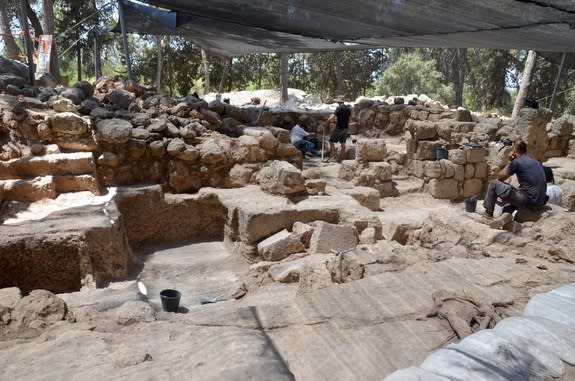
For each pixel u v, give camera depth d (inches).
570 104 952.9
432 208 360.8
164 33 435.5
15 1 797.2
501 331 98.4
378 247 177.3
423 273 145.9
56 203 220.7
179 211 268.8
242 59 1146.7
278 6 213.8
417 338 107.8
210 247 263.1
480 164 392.8
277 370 91.5
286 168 261.9
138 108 309.7
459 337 107.1
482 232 190.2
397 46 290.5
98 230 195.2
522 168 215.5
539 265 153.1
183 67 1071.6
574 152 445.4
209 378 87.5
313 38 318.0
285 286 196.5
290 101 719.7
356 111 610.9
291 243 219.6
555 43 205.8
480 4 153.8
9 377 88.8
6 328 110.2
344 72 1148.5
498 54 1023.6
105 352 99.6
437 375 81.3
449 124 435.2
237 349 99.0
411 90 1034.1
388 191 381.7
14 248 178.7
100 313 124.8
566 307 111.9
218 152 277.1
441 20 179.9
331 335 109.3
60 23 919.0
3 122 238.2
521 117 411.2
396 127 569.0
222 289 207.5
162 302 170.1
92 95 325.4
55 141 250.1
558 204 241.0
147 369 91.3
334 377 93.3
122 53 1069.1
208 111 317.4
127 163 270.5
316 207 243.9
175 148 272.8
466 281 140.6
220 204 271.1
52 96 286.8
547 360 88.1
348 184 375.9
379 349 103.3
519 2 147.2
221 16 267.0
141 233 261.0
